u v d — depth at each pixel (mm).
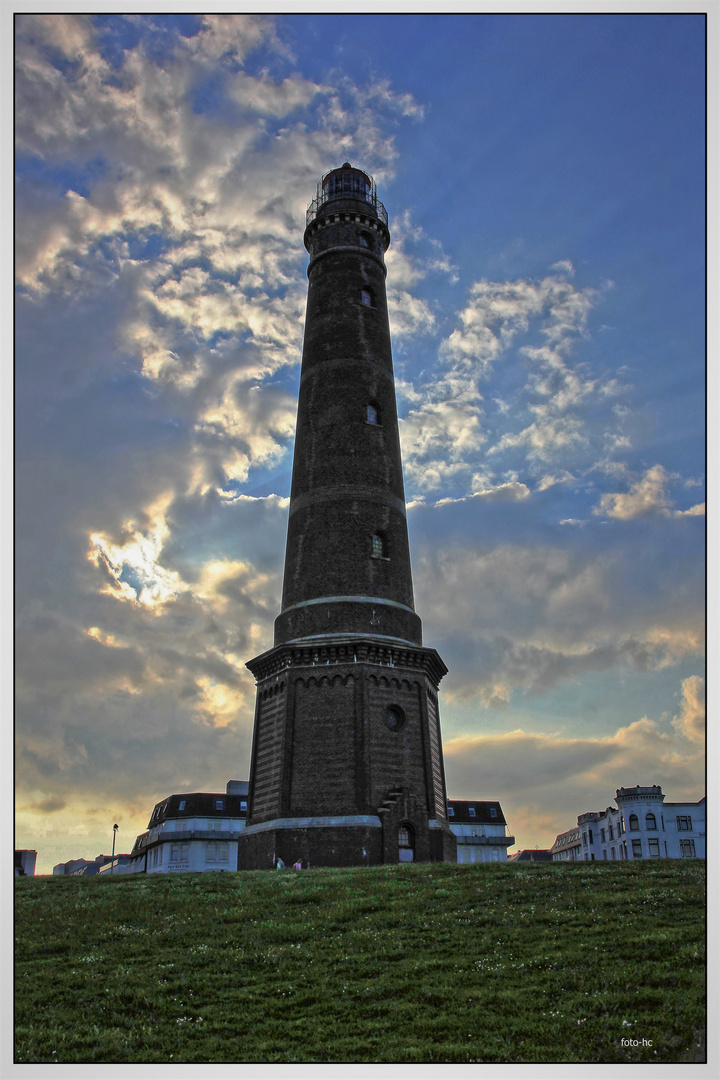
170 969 26859
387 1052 21078
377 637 50688
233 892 35719
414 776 49062
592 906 30141
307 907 32562
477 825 112000
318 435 56469
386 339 60656
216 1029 22859
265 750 50719
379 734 48688
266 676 52562
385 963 26469
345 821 46094
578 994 23281
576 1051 20688
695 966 24062
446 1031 22016
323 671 49938
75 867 130625
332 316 59656
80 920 32125
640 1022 21547
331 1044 21688
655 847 103812
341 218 62375
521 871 36844
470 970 25469
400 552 54500
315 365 58812
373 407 57469
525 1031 21625
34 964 27672
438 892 33344
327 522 53656
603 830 113812
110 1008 24328
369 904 32281
